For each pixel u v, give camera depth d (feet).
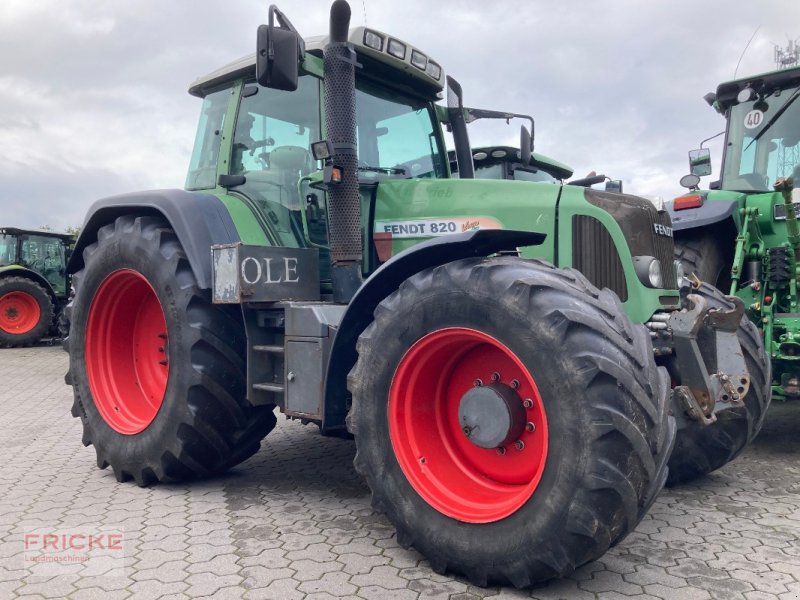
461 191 11.89
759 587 8.11
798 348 14.65
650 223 11.31
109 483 12.94
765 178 18.53
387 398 9.09
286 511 11.10
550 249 10.93
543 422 7.75
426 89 14.42
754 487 12.34
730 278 18.17
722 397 9.62
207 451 12.17
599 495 7.30
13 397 24.43
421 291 8.91
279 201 13.03
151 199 12.92
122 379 14.03
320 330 10.39
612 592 8.00
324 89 12.31
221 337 11.98
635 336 8.29
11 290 43.14
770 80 18.40
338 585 8.22
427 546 8.57
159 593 8.05
